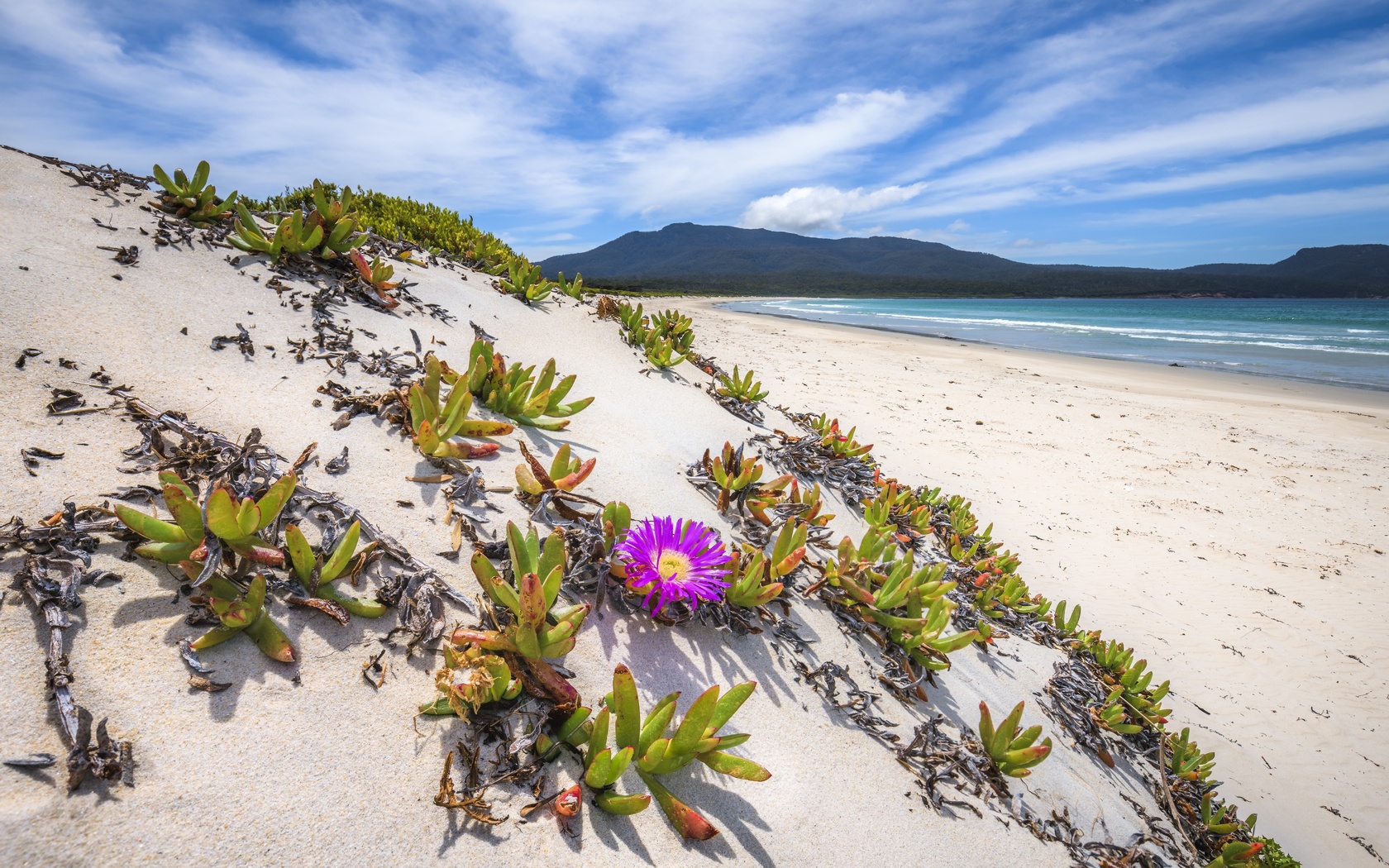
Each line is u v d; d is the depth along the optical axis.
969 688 3.61
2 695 1.40
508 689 1.91
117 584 1.73
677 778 2.07
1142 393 15.16
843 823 2.19
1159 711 4.41
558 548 2.22
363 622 2.01
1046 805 2.97
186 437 2.35
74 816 1.28
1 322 2.53
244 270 3.89
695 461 4.32
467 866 1.55
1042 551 6.69
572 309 6.63
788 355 16.31
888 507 4.74
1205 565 6.79
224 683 1.65
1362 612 6.13
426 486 2.69
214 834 1.37
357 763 1.63
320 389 3.09
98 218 3.66
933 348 22.77
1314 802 4.15
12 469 1.94
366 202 7.66
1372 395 16.14
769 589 2.71
